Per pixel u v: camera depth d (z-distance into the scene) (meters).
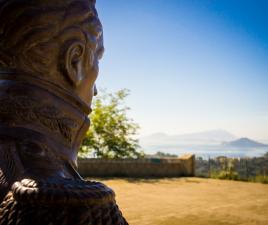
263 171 18.89
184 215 8.04
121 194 11.35
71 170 1.41
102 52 1.73
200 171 20.53
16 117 1.39
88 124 1.64
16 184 1.05
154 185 14.29
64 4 1.50
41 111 1.42
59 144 1.44
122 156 22.20
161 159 19.59
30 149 1.30
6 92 1.42
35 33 1.43
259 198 10.97
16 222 0.96
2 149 1.30
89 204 0.99
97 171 18.53
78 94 1.57
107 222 1.00
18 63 1.45
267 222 7.44
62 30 1.49
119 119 22.09
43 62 1.45
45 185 1.01
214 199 10.63
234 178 17.58
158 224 7.10
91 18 1.59
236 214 8.26
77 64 1.53
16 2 1.43
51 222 0.94
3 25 1.44
